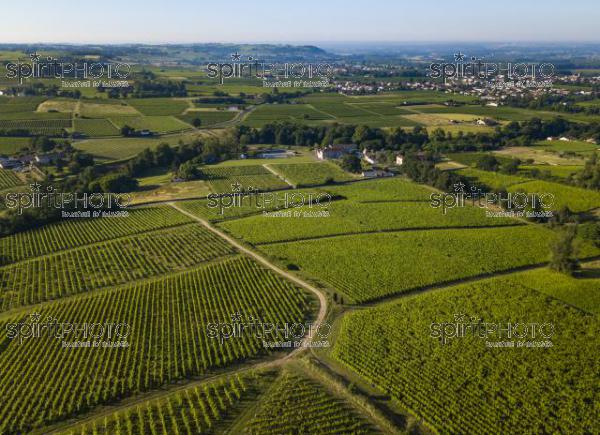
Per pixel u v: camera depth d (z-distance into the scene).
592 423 58.44
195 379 66.31
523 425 58.12
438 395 62.72
